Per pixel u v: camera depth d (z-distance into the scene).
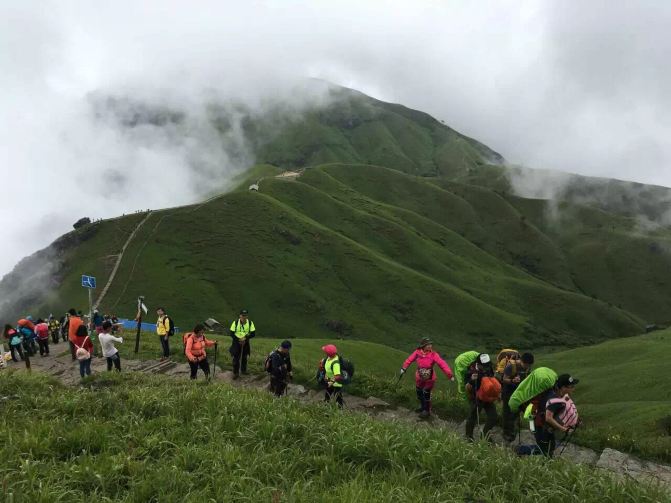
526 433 12.34
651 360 58.94
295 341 50.72
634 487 7.14
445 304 148.62
